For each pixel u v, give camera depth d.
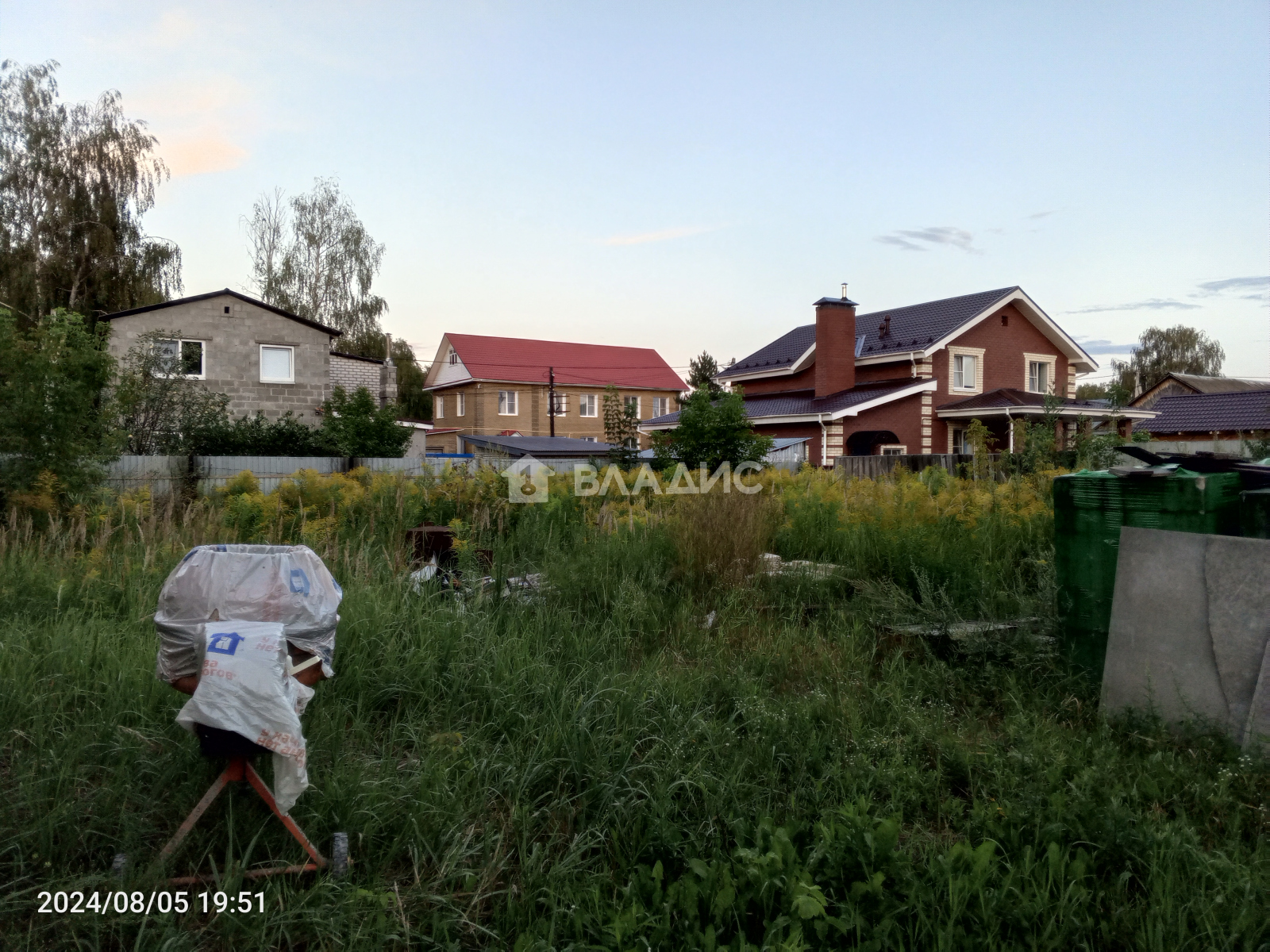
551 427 42.09
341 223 40.28
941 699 4.75
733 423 15.60
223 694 2.67
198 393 20.58
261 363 24.55
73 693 4.01
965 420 28.67
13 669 4.15
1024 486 9.31
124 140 29.61
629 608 6.00
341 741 3.77
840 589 6.91
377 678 4.46
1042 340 31.64
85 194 28.61
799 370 31.86
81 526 7.59
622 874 3.05
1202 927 2.66
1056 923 2.68
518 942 2.55
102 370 10.02
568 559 7.33
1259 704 3.88
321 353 25.39
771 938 2.52
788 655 5.46
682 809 3.44
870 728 4.21
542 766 3.63
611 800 3.41
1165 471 4.72
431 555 7.90
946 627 5.63
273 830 3.05
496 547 7.89
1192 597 4.19
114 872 2.76
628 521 8.47
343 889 2.78
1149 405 37.06
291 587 3.08
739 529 7.55
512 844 3.23
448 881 2.95
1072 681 4.84
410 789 3.39
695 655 5.55
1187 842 3.09
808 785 3.67
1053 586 5.93
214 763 3.33
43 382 9.28
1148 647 4.34
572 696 4.34
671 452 15.96
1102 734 4.18
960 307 30.36
